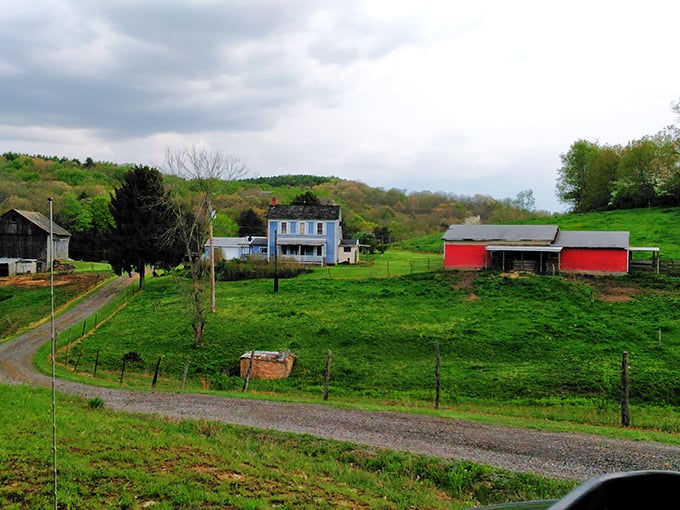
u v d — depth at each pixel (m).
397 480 14.19
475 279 50.91
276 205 74.44
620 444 17.75
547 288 46.25
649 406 24.97
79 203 106.25
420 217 159.88
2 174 140.62
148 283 62.38
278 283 54.50
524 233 56.03
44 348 37.34
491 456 16.48
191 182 47.22
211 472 12.48
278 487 12.00
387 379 29.59
